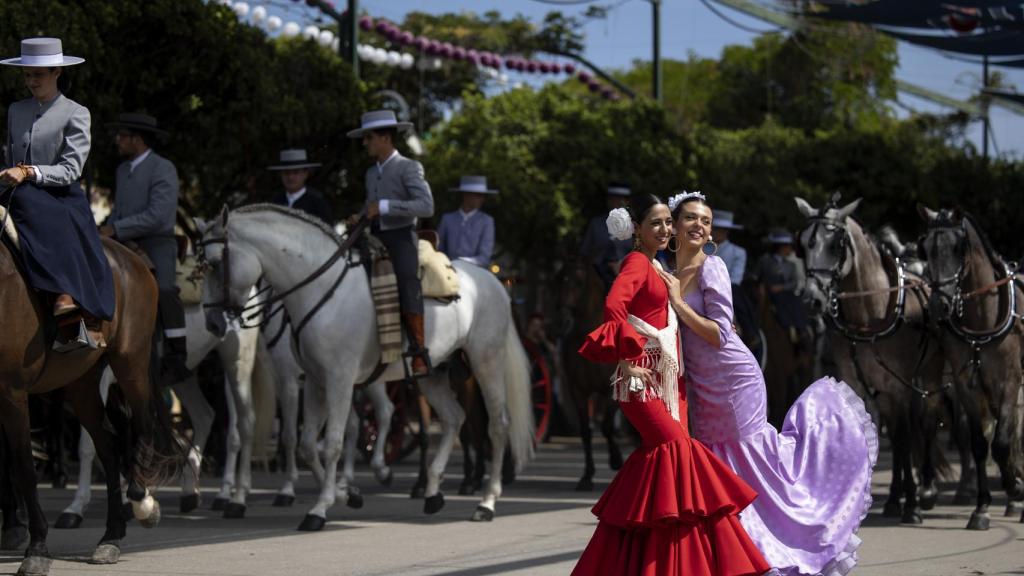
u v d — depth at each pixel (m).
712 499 5.83
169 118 14.57
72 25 12.64
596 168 23.48
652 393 5.97
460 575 7.70
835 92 45.94
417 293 10.29
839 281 10.90
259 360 11.56
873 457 6.52
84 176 13.50
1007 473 10.46
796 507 6.31
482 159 22.75
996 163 29.83
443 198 21.77
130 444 8.73
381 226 10.40
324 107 15.75
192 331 10.70
